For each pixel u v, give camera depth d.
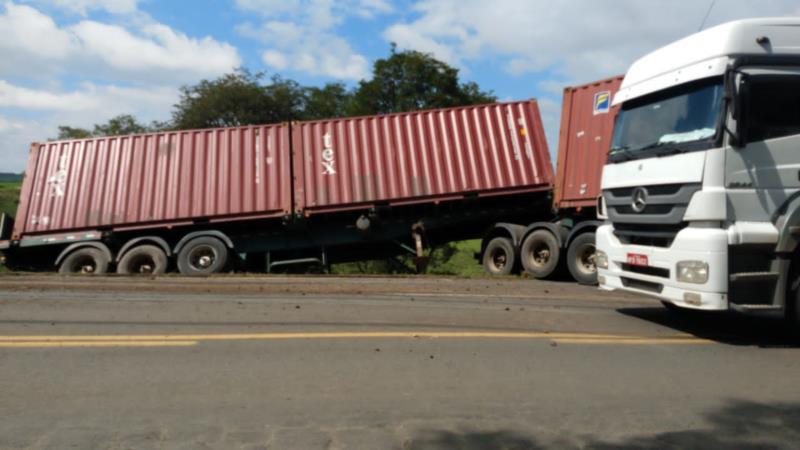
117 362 4.96
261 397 4.19
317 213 14.41
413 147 14.48
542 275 12.50
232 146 14.62
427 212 15.03
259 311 7.21
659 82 6.68
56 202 14.43
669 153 6.19
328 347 5.52
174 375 4.64
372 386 4.46
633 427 3.77
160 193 14.43
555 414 3.96
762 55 5.90
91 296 8.31
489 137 14.45
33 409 3.91
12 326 6.21
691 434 3.68
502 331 6.32
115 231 14.38
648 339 6.16
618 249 6.95
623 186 6.87
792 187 5.91
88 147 14.66
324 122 14.62
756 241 5.71
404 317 6.99
